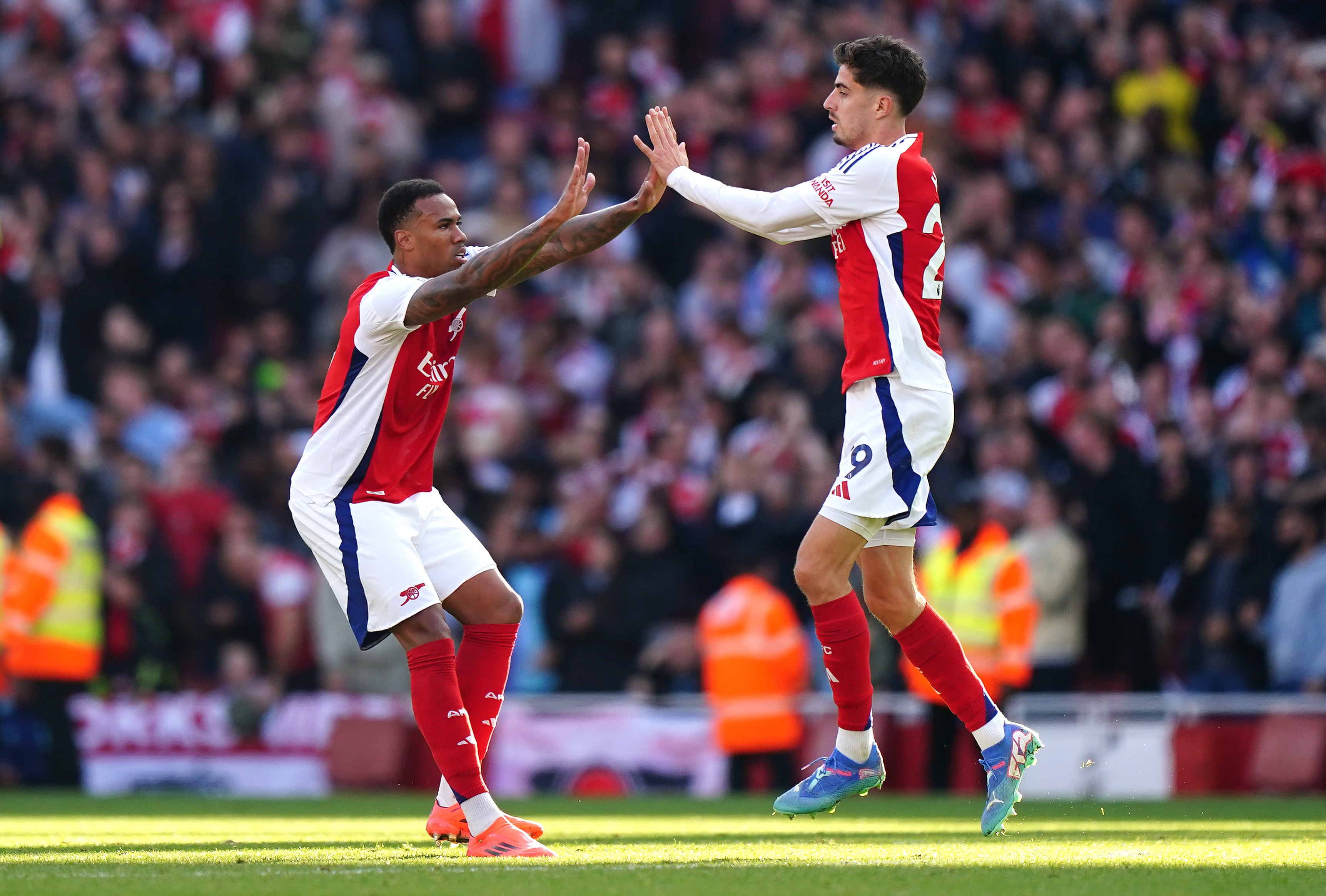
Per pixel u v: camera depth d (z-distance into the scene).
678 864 16.25
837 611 18.88
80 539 40.38
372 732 40.44
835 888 13.91
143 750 41.00
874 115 19.16
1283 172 49.09
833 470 42.44
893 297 18.36
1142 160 53.31
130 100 62.25
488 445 48.59
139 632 43.66
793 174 55.47
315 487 18.16
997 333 50.53
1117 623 40.25
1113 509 40.41
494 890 13.79
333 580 18.19
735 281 52.84
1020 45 57.91
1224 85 54.94
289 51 61.16
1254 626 39.16
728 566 42.88
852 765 19.44
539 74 64.06
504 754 39.97
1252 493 39.72
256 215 56.72
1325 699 37.00
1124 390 45.62
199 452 46.06
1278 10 59.62
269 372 52.59
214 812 30.47
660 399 49.06
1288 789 36.19
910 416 18.28
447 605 19.06
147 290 55.97
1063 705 37.12
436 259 18.55
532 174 59.47
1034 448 41.12
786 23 59.09
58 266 55.59
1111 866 16.06
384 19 62.44
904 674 39.09
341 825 25.48
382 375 17.98
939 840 20.61
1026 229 53.47
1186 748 36.69
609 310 53.62
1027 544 38.53
